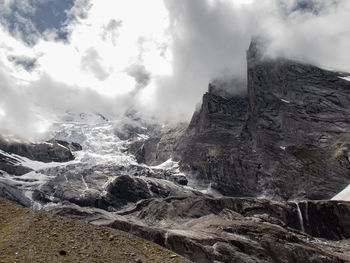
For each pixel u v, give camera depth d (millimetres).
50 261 43688
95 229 53875
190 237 145250
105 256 47281
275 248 155125
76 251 47062
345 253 174125
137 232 147625
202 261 133375
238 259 137375
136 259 48188
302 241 169625
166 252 52781
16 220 52000
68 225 53094
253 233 170375
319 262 148500
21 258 43219
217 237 151250
